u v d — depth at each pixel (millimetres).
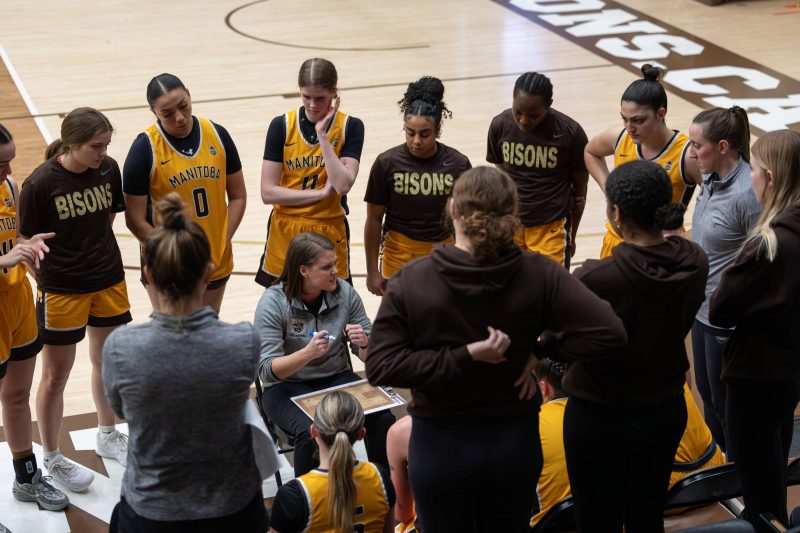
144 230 4488
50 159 4066
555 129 5004
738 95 11219
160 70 12484
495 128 5176
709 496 3480
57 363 4199
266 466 2564
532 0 16359
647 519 3035
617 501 2961
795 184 3023
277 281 4051
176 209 2326
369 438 3902
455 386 2525
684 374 2895
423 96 4602
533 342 2541
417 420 2623
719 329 3861
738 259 3066
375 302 6527
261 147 9680
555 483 3350
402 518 3754
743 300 3064
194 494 2453
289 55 13227
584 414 2869
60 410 4273
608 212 2891
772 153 3035
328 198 4863
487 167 2482
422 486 2613
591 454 2895
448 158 4723
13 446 4090
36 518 4066
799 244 2982
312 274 3900
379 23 14984
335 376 4113
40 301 4148
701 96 11234
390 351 2492
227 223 4805
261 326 3988
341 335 4113
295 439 3738
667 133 4562
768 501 3279
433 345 2498
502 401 2564
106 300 4301
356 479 3094
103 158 4113
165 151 4434
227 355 2367
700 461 3498
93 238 4172
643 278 2660
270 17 15352
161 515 2447
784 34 13945
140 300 6547
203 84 11914
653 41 13742
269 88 11750
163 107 4297
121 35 14203
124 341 2348
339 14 15555
